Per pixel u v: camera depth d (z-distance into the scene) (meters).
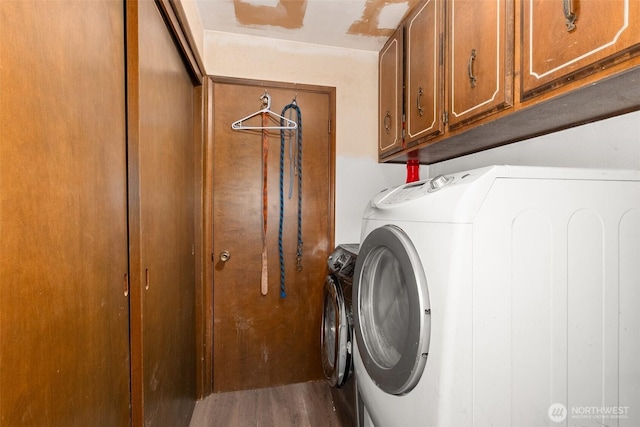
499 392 0.81
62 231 0.62
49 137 0.58
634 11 0.69
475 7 1.20
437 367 0.82
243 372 2.03
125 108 0.92
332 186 2.12
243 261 2.01
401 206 1.03
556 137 1.33
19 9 0.51
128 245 0.93
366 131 2.17
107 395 0.80
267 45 2.01
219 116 1.96
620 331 0.87
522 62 1.00
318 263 2.12
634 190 0.88
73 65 0.66
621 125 1.09
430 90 1.52
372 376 1.12
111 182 0.83
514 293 0.81
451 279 0.80
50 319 0.59
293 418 1.74
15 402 0.50
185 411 1.62
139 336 0.94
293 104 2.05
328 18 1.80
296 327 2.09
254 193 2.02
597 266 0.86
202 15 1.77
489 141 1.51
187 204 1.66
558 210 0.84
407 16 1.75
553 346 0.83
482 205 0.80
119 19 0.88
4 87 0.48
